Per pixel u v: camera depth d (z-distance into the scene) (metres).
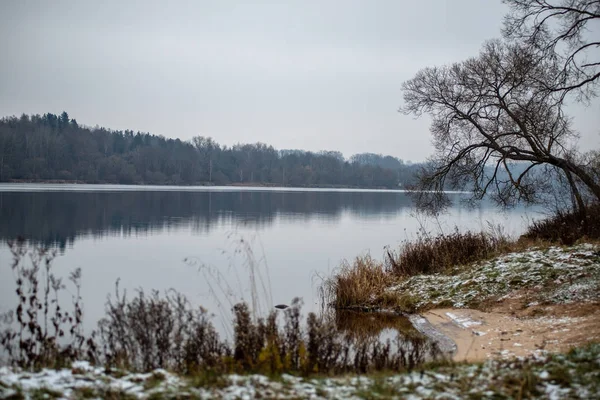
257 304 13.38
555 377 6.27
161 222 41.72
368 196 102.69
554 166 21.92
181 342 8.75
